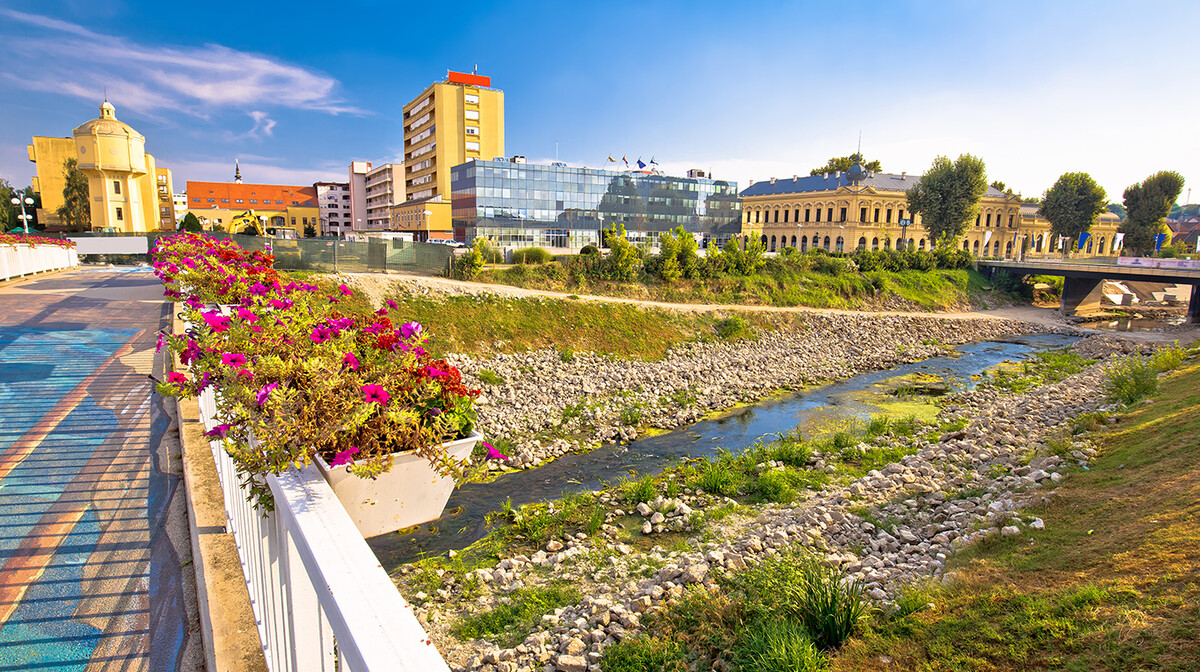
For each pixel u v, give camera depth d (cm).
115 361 1057
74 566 446
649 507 1423
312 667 247
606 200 7125
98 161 6206
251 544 331
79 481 589
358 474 284
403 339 363
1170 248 7588
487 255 4597
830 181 8800
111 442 690
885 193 8281
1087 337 4331
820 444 1883
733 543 1206
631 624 893
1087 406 2005
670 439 2034
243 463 275
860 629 775
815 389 2802
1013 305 5950
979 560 920
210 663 334
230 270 949
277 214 11850
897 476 1520
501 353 2909
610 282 4325
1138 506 945
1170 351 2369
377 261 3528
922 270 6062
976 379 3028
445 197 7994
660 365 3102
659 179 7412
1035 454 1512
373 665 138
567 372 2809
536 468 1741
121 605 406
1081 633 630
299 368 310
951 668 651
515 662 833
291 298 660
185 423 709
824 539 1192
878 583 955
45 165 7744
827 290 5141
